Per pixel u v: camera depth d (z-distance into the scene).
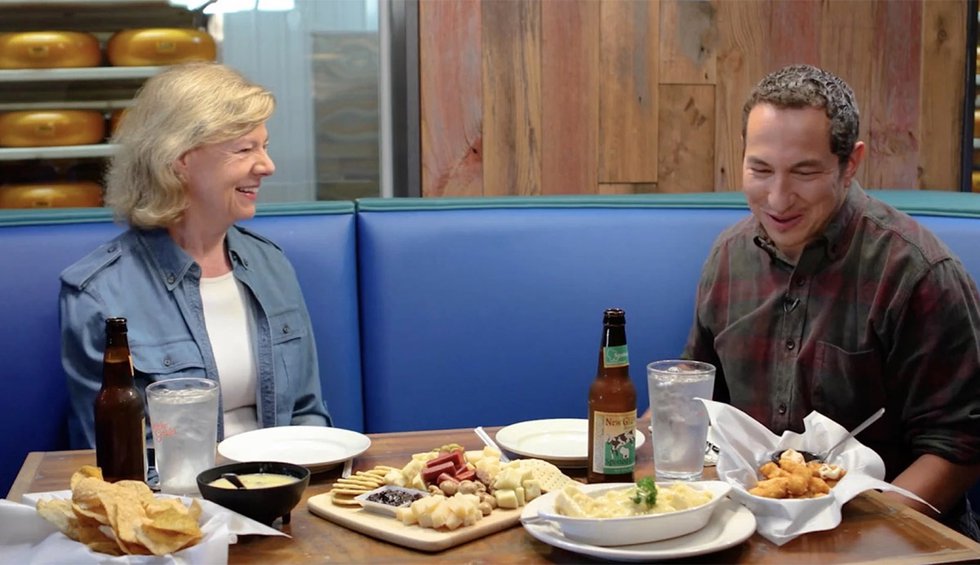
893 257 1.62
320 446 1.48
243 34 2.93
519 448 1.46
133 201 1.86
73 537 1.09
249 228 2.11
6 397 1.99
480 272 2.21
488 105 2.94
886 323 1.62
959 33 3.21
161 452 1.28
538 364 2.22
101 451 1.28
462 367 2.20
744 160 1.64
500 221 2.23
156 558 1.02
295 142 2.92
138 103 1.89
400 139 2.93
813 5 3.10
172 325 1.82
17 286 1.99
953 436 1.58
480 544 1.13
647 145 3.05
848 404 1.67
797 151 1.55
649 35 3.01
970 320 1.59
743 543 1.13
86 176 3.04
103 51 3.01
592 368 2.24
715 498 1.13
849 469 1.30
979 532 1.69
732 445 1.30
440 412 2.20
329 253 2.15
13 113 2.96
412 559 1.09
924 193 2.36
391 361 2.18
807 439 1.36
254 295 1.91
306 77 2.91
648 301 2.24
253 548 1.13
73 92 3.02
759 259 1.76
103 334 1.78
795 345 1.70
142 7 2.97
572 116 2.99
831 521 1.14
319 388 2.01
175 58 2.95
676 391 1.30
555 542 1.08
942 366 1.59
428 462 1.27
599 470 1.30
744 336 1.76
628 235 2.26
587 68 2.98
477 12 2.90
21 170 2.99
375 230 2.19
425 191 2.94
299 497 1.19
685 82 3.05
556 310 2.23
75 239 2.04
